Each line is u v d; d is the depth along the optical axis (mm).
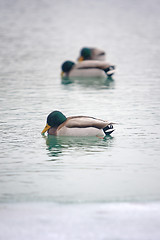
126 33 48406
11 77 28938
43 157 14781
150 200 11344
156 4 70688
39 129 17828
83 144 16125
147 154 15016
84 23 55000
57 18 58438
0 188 12227
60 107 21516
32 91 25203
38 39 44000
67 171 13547
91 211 10688
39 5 69562
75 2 73562
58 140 16547
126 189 12094
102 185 12406
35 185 12453
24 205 11062
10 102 22406
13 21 55125
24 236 9500
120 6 69562
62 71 30578
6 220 10211
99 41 43812
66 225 9945
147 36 46406
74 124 16859
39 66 32688
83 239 9383
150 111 20641
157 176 13086
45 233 9641
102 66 30594
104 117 19594
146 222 10094
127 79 28953
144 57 36188
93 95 24406
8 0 73938
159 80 28344
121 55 37219
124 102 22578
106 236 9484
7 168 13812
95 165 14023
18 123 18625
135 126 18188
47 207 10945
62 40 43938
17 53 37156
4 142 16250
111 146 15875
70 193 11836
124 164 14102
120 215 10438
